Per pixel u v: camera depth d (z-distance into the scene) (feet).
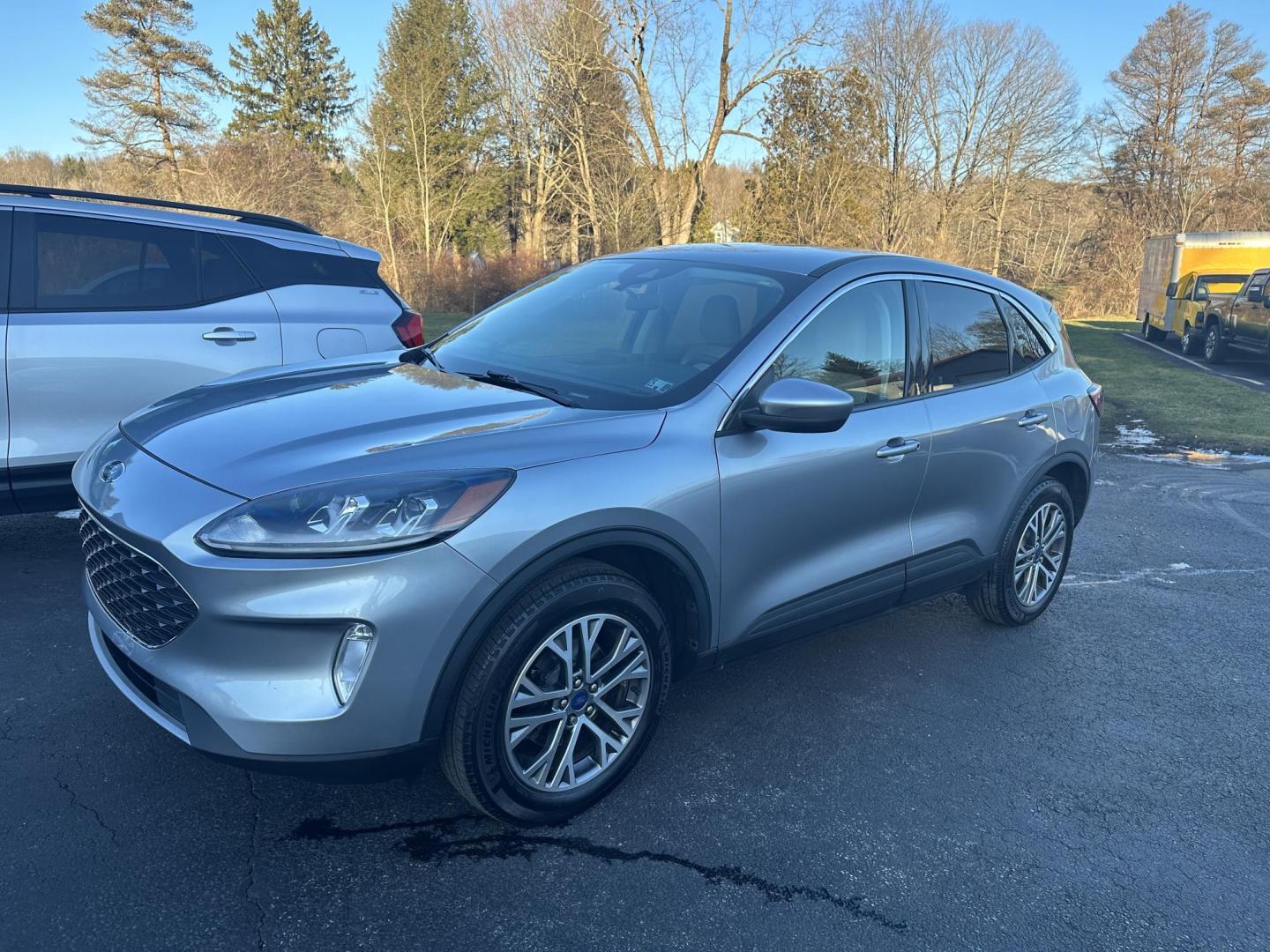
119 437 9.97
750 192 105.91
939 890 8.72
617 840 9.11
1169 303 76.74
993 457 13.48
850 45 107.76
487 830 9.12
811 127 100.53
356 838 8.88
